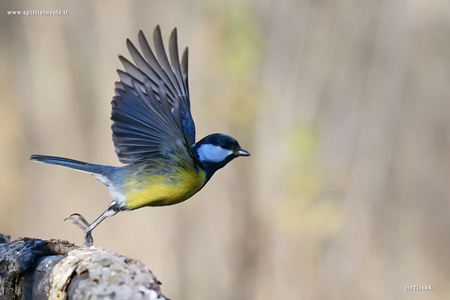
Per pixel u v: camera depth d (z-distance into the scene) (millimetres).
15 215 14164
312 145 13641
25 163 14562
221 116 13578
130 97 6148
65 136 14625
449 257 13906
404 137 14828
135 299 3842
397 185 14594
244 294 13242
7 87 14758
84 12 14906
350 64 14930
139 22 14703
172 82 7062
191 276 13492
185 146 6133
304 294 13094
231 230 13516
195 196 13711
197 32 14086
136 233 13672
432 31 15016
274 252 13273
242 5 14055
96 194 14031
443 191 14562
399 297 13516
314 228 13039
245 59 13750
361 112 14750
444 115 14875
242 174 13641
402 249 14000
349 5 14984
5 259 4758
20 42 15055
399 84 14977
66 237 13930
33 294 4543
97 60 14820
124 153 6172
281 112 13992
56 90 14836
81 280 3984
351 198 14047
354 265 13477
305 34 14641
